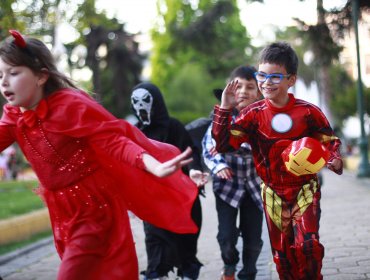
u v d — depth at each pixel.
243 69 5.07
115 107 45.72
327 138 3.93
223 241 5.07
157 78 48.50
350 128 52.91
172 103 43.72
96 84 37.53
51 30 12.27
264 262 6.47
